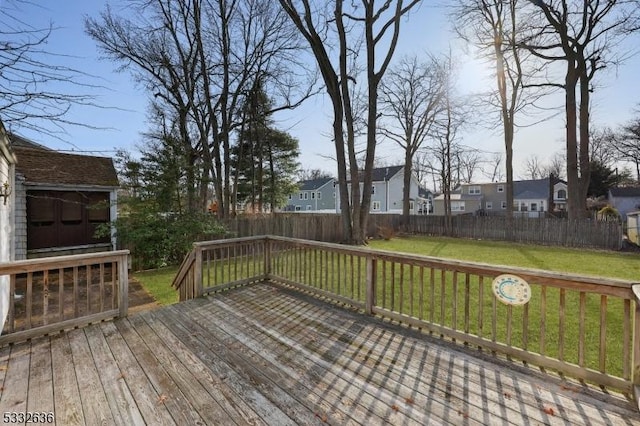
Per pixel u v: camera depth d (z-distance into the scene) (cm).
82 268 788
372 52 1080
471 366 252
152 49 1173
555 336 356
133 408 199
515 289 259
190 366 252
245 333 317
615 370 279
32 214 743
